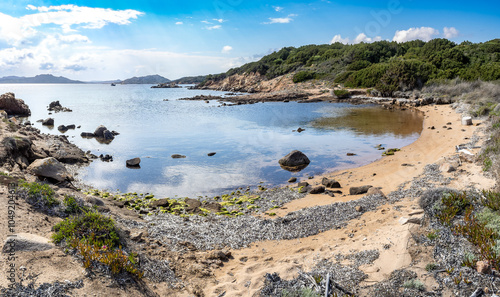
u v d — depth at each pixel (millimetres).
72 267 7281
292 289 8000
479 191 12750
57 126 39938
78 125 40719
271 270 9133
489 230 9227
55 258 7414
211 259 9906
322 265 9242
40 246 7598
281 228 12273
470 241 9141
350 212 13156
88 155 25109
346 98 67500
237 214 14352
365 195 15523
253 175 20719
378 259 9070
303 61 111312
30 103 73875
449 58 65688
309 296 7582
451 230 9781
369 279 8219
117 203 14578
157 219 13242
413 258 8852
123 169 21906
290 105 62125
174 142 30281
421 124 36281
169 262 9281
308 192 17141
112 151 26922
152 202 15578
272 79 106625
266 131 35312
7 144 17688
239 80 127812
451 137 26891
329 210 13578
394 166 20781
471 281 7613
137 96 102125
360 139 30203
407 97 58344
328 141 29766
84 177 20125
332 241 10867
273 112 51969
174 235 11406
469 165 17547
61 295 6273
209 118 46438
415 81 59875
